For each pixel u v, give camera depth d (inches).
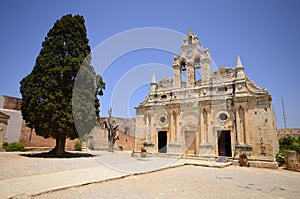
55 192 315.3
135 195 317.1
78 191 328.5
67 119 880.9
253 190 394.3
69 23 1060.5
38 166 596.1
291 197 351.3
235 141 920.3
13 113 1424.7
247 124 898.1
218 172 625.9
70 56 972.6
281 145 1209.4
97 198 292.0
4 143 1278.3
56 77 911.7
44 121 885.2
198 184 424.5
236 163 847.7
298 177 603.5
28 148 1258.0
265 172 685.9
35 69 959.0
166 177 493.7
